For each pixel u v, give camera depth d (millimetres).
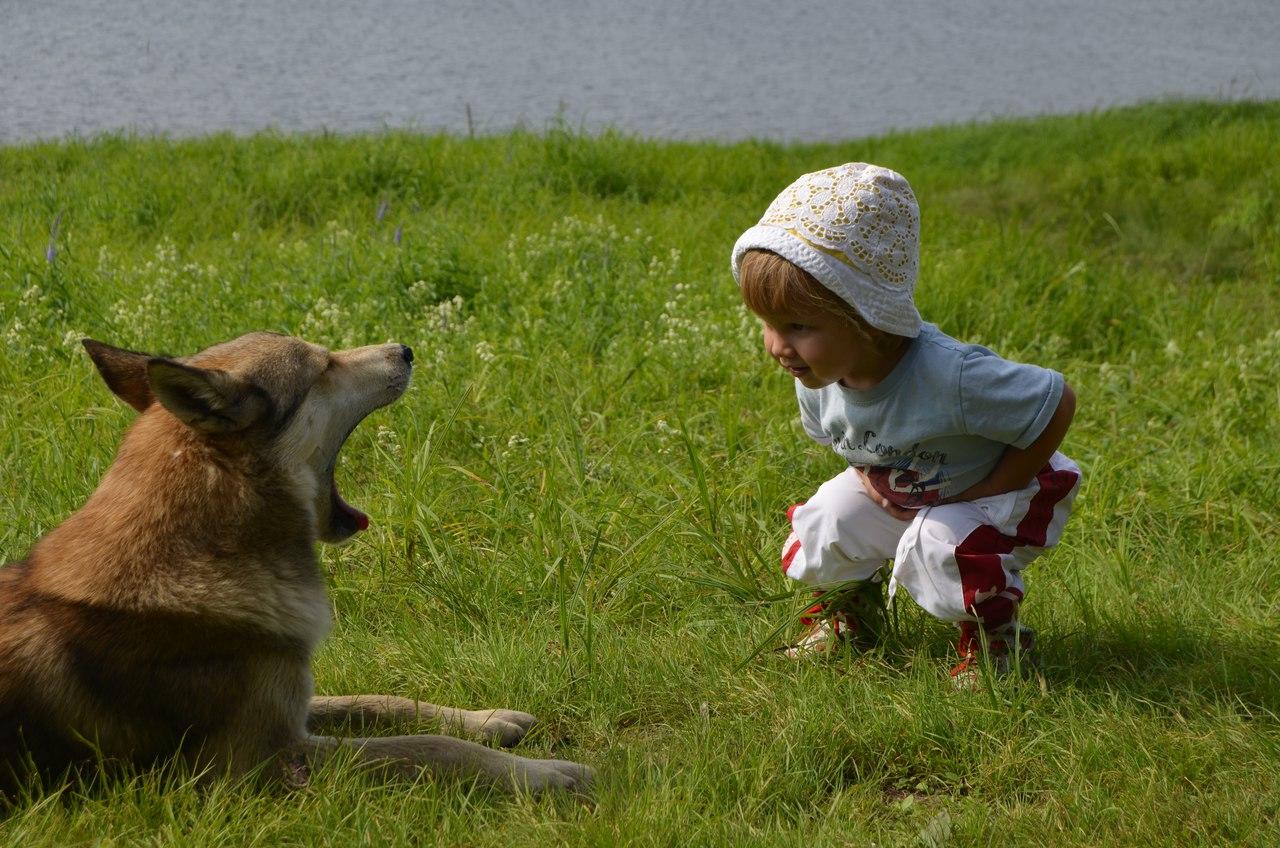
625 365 7367
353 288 8344
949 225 11648
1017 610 4359
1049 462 4289
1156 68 26312
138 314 7574
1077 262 10039
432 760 3701
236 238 9820
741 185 13188
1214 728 3955
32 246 9383
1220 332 8734
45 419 6406
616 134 14602
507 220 10914
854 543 4383
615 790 3629
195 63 21891
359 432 6574
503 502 5723
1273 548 5465
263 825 3373
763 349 7613
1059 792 3662
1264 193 12141
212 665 3521
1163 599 5012
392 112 19109
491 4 30625
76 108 18172
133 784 3406
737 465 6234
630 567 5254
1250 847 3361
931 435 3990
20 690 3375
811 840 3426
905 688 4254
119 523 3539
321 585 3953
